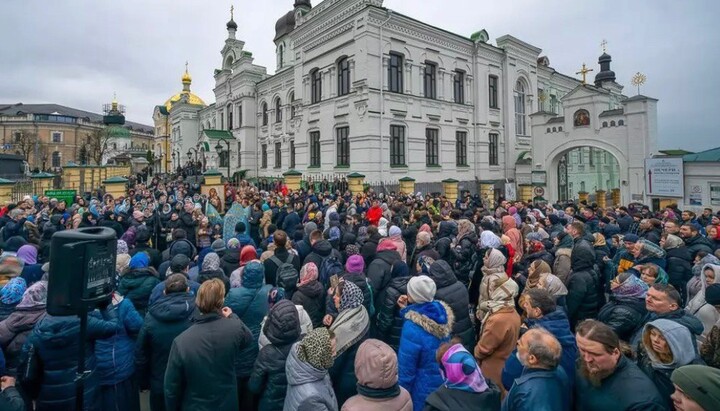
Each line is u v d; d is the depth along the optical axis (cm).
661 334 302
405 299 483
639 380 274
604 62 5278
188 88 6188
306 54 3094
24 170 3238
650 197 1950
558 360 287
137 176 3759
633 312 417
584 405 290
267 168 4081
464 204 1808
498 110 3459
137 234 770
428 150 2981
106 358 400
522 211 1374
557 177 2989
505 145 3494
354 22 2625
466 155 3238
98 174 2766
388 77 2711
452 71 3106
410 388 386
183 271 539
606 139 2664
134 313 436
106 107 8100
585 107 2756
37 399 362
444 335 393
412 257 816
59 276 313
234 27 4775
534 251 758
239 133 4319
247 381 448
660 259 630
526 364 295
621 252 731
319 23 2923
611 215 1220
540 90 4216
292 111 3681
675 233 773
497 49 3388
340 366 419
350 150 2695
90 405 383
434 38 2964
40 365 358
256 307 489
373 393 273
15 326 379
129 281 528
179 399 354
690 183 1812
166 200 1482
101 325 385
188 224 1129
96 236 329
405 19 2745
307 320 434
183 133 5731
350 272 523
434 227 1092
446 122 3064
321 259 694
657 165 1916
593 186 4416
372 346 282
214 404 352
